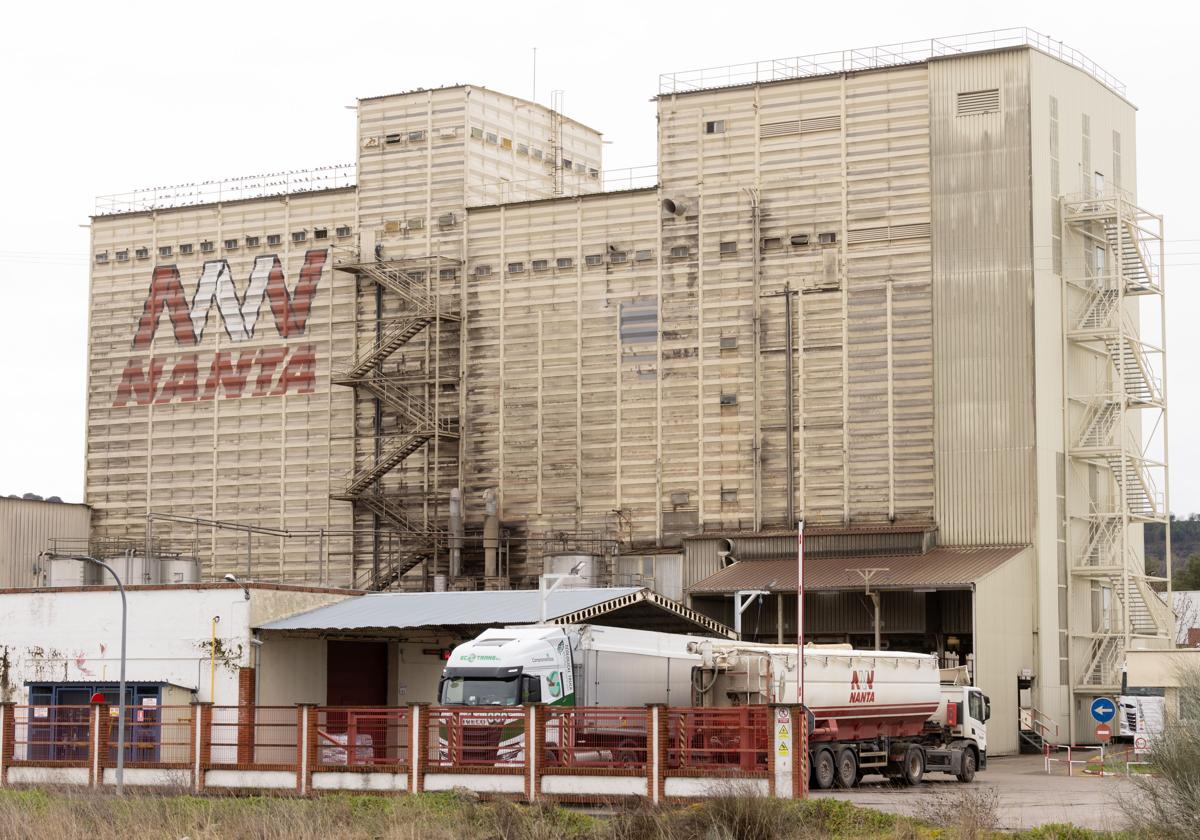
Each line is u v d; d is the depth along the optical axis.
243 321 98.19
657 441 86.06
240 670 59.91
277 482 95.81
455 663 49.44
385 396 92.06
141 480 99.88
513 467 89.44
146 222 102.00
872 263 81.94
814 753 50.94
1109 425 82.75
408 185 94.50
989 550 77.50
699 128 86.81
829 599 79.00
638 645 52.56
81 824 41.38
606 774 43.59
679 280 86.50
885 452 80.62
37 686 62.44
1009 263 79.12
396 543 92.12
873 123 82.75
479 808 41.66
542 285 90.12
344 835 38.72
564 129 102.00
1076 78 84.62
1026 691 75.38
